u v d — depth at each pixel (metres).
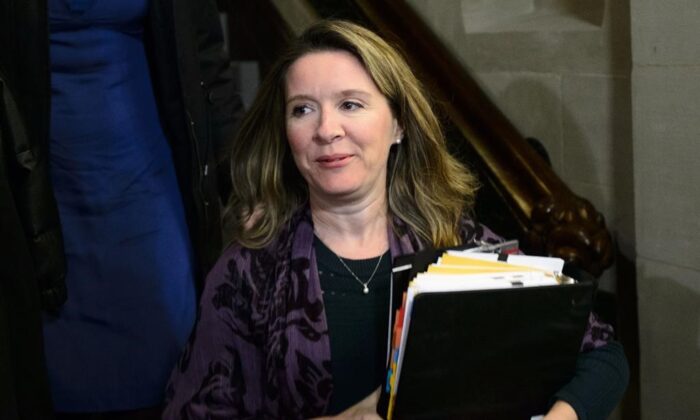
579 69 3.45
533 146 3.68
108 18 2.63
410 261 1.91
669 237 2.87
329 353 1.98
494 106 3.61
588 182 3.49
